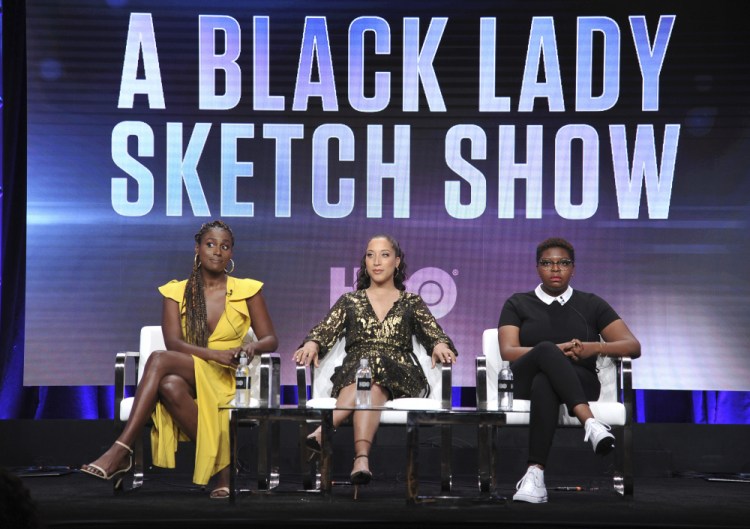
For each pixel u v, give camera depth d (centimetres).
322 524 724
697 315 1197
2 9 1230
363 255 1117
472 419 830
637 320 1202
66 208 1212
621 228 1209
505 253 1212
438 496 855
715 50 1212
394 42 1229
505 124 1220
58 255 1211
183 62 1228
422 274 1212
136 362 1005
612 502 870
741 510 813
